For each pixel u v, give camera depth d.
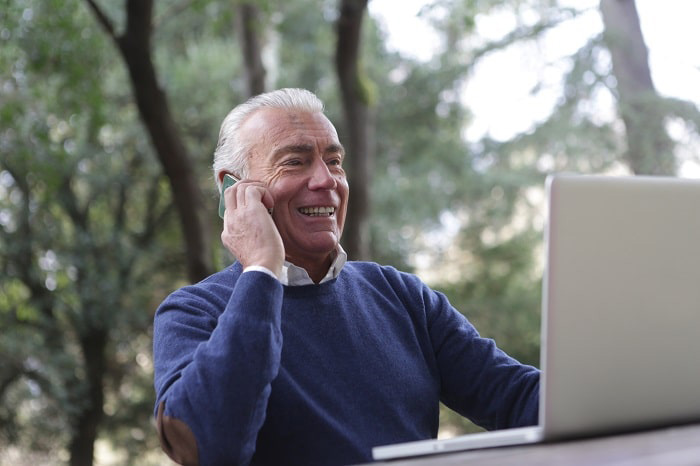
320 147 1.88
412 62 12.49
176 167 6.45
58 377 9.88
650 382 1.32
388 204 12.12
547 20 10.34
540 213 12.56
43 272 10.12
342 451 1.67
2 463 10.43
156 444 11.55
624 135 9.56
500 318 12.13
